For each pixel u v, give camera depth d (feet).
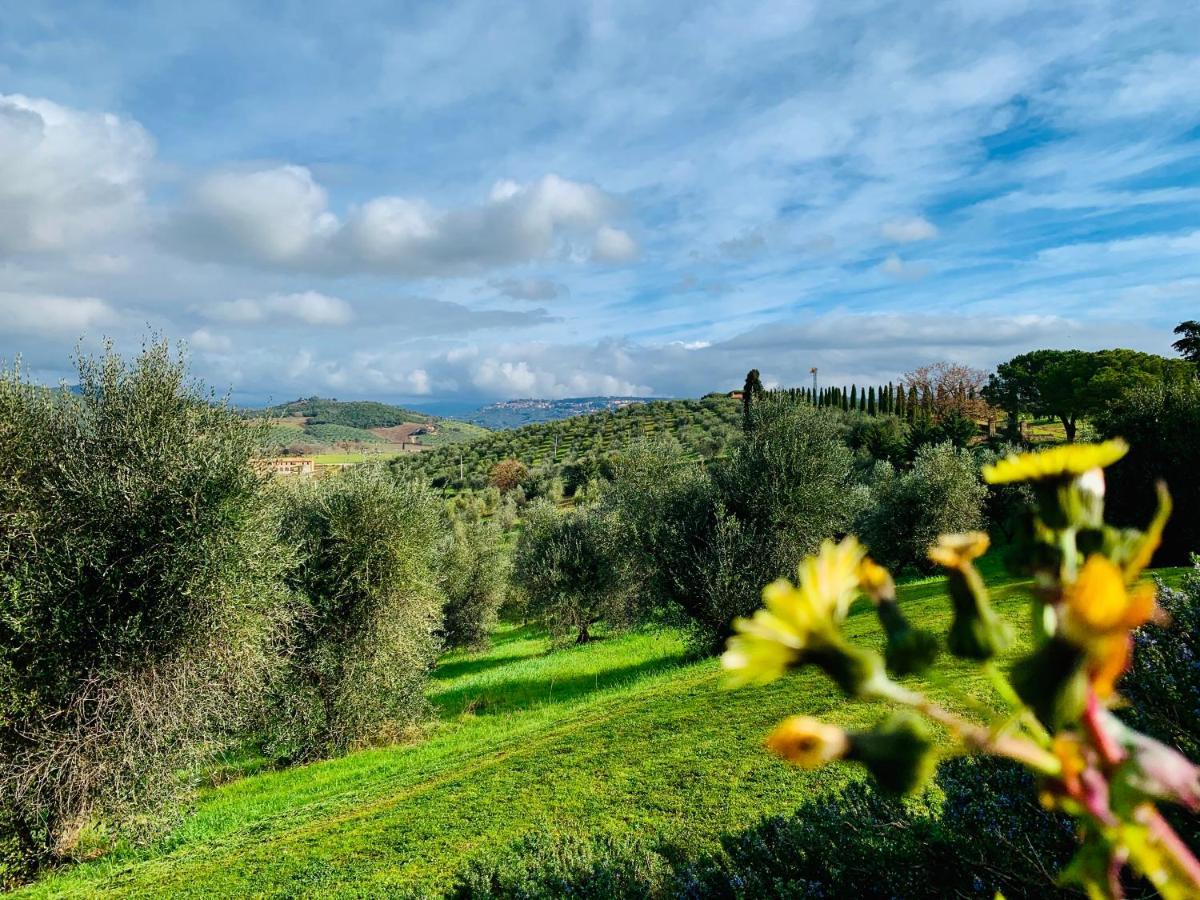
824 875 11.95
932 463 102.94
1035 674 1.11
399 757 57.52
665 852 18.76
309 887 30.35
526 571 113.39
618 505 92.27
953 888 9.79
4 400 38.55
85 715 37.22
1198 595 9.89
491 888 20.57
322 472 64.03
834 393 285.23
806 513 73.00
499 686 81.97
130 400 41.83
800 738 1.13
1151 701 9.04
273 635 49.16
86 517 37.37
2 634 35.53
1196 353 159.63
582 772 39.22
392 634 60.39
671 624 77.15
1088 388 163.32
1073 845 9.17
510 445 421.59
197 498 39.65
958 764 11.50
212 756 45.14
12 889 36.09
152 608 38.01
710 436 314.96
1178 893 1.01
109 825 38.70
